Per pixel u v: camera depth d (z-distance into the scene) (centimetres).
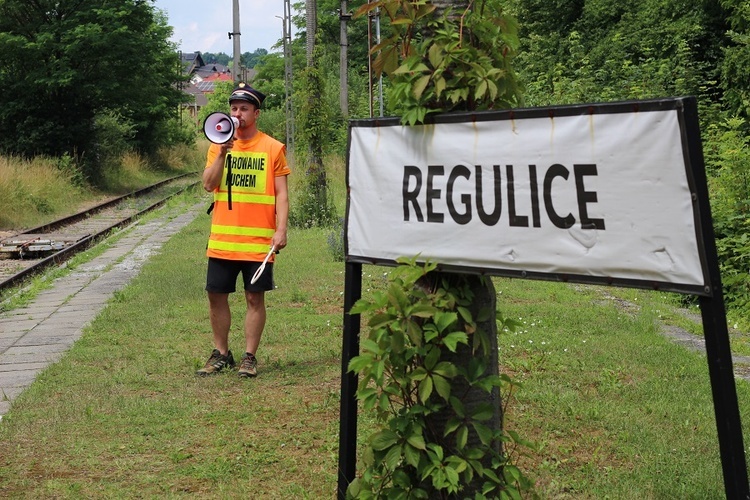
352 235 336
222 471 446
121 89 3456
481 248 292
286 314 867
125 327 814
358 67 6259
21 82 3281
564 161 269
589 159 263
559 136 270
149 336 775
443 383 288
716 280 241
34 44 3155
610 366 645
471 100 305
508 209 284
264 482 434
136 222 2072
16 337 830
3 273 1321
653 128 249
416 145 309
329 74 4647
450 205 300
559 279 274
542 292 984
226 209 638
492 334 316
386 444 301
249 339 641
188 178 4516
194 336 773
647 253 254
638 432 490
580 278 269
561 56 2775
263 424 522
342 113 3297
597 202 263
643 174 252
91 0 3353
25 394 594
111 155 3747
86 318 913
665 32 2339
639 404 548
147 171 4378
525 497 396
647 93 1766
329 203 1912
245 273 642
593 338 741
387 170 320
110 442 495
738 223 1035
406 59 310
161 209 2477
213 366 646
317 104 1794
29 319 928
